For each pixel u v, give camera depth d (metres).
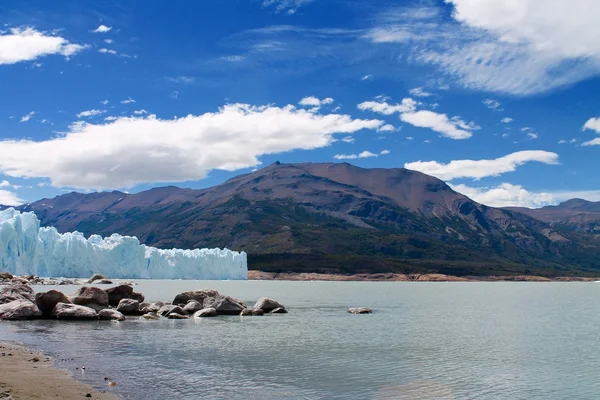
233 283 160.62
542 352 34.94
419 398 22.33
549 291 143.88
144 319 47.50
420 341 39.09
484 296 112.25
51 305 46.81
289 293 110.00
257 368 27.33
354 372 27.06
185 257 174.12
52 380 21.94
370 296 104.44
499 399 22.58
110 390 21.27
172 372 25.47
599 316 63.53
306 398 21.84
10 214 129.50
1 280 97.56
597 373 28.05
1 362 25.03
